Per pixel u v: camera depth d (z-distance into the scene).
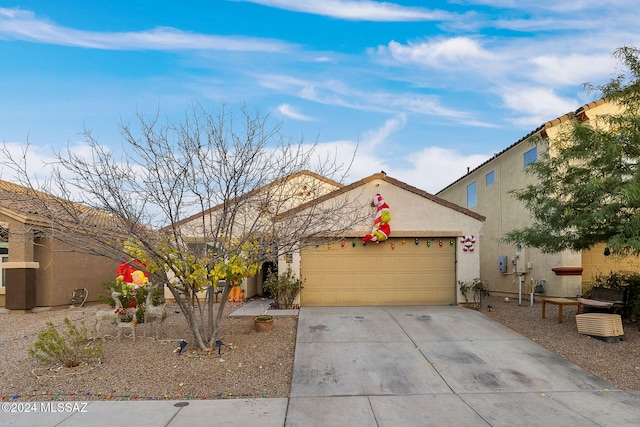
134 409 6.00
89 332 10.38
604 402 6.34
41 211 8.31
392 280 13.60
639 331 10.00
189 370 7.57
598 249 14.12
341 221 12.36
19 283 13.70
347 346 9.04
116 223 8.09
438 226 13.59
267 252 8.66
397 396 6.60
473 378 7.36
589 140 9.26
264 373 7.52
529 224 15.07
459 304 13.41
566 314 12.18
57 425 5.46
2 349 9.20
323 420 5.70
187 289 8.66
